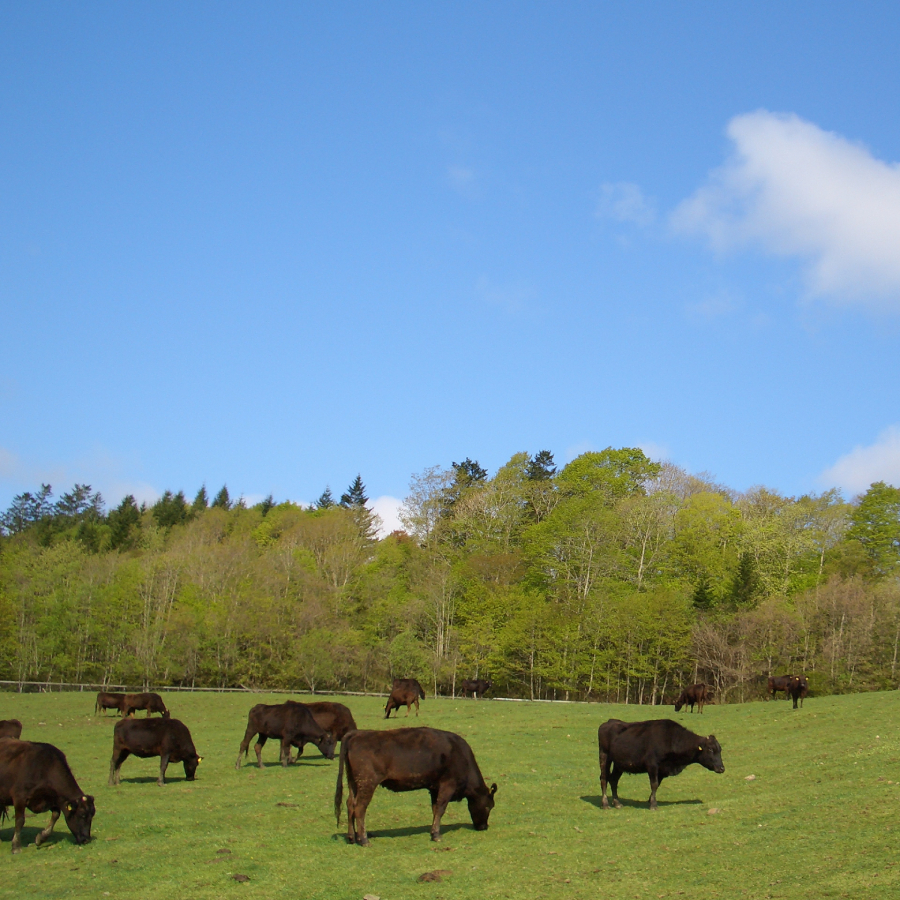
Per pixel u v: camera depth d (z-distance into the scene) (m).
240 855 15.82
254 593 88.44
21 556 101.00
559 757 30.08
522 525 109.50
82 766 28.94
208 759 30.55
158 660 82.88
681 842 15.80
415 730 17.31
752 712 41.75
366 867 14.91
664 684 81.12
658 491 99.31
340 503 148.12
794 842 15.06
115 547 132.75
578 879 13.82
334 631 86.00
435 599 88.31
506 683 86.44
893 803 17.36
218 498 176.12
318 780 25.47
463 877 14.19
